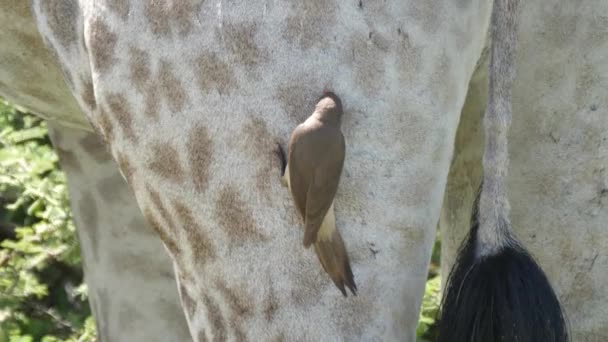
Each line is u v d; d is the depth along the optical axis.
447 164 2.07
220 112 2.02
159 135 2.07
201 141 2.03
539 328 2.00
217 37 2.01
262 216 2.02
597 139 2.26
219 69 2.01
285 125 2.00
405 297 2.04
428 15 2.02
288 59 2.00
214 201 2.04
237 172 2.02
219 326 2.08
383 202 2.02
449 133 2.06
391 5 2.01
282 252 2.02
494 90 2.06
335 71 2.00
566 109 2.26
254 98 2.01
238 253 2.04
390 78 2.01
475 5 2.08
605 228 2.27
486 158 2.06
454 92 2.06
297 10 2.00
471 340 2.01
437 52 2.03
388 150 2.01
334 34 2.00
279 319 2.03
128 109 2.09
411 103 2.02
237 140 2.02
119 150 2.12
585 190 2.27
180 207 2.07
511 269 2.01
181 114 2.04
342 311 2.01
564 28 2.25
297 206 1.97
